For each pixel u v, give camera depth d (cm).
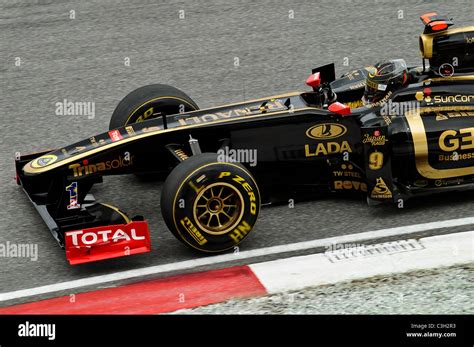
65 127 3550
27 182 2705
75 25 4562
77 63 4166
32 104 3778
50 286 2455
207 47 4259
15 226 2808
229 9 4684
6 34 4497
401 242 2566
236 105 2888
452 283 2331
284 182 2830
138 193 3003
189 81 3928
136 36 4422
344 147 2806
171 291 2392
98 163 2684
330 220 2734
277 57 4109
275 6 4688
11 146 3409
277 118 2770
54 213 2672
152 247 2641
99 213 2628
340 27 4378
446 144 2706
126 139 2706
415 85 2797
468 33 2797
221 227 2522
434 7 4506
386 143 2680
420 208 2766
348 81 3100
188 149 2759
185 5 4762
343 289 2344
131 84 3931
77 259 2459
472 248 2500
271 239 2642
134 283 2445
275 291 2356
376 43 4178
